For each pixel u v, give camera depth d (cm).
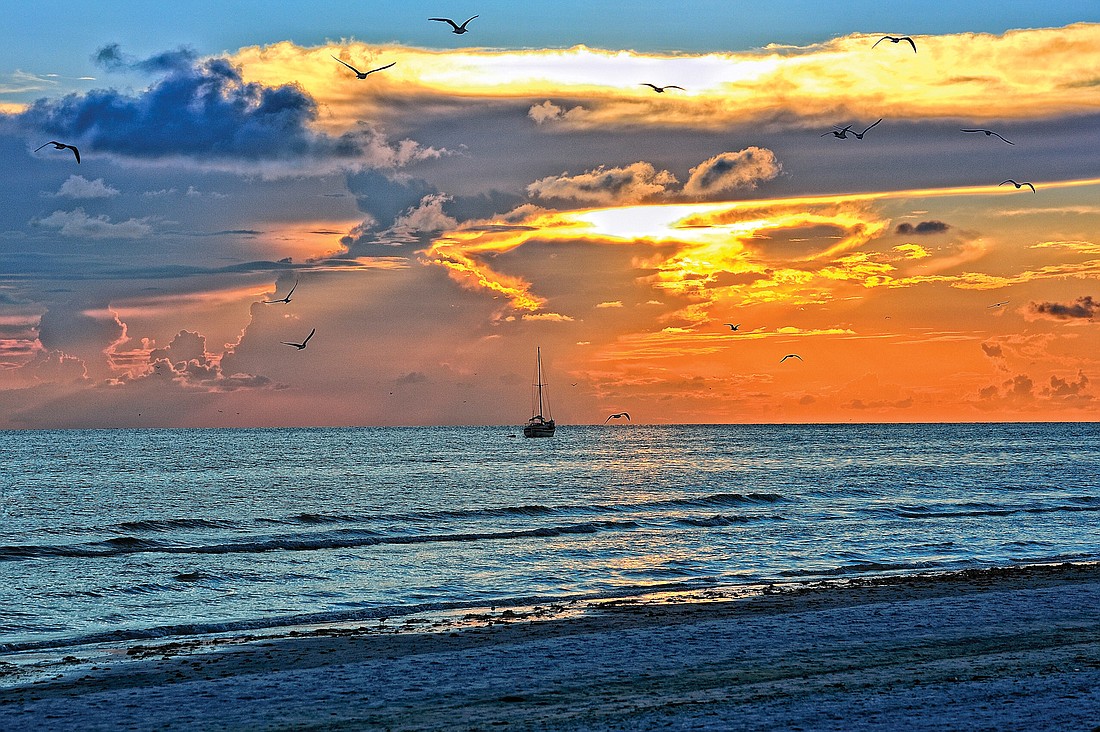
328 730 1588
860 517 5672
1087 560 3912
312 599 3133
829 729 1502
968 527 5141
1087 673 1828
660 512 6028
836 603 2803
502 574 3619
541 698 1769
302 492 7975
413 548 4375
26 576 3612
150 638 2541
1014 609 2614
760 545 4434
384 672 2000
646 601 2994
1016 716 1541
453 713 1675
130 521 5716
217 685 1909
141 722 1662
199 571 3703
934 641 2219
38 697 1853
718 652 2142
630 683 1870
